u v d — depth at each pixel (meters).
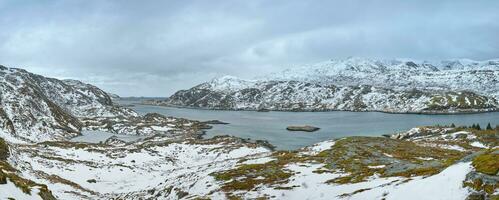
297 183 45.88
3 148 68.50
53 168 82.25
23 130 171.88
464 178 24.42
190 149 129.12
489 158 24.77
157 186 65.88
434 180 27.11
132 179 85.69
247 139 177.12
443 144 106.31
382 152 73.94
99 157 107.25
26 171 66.06
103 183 80.06
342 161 59.75
